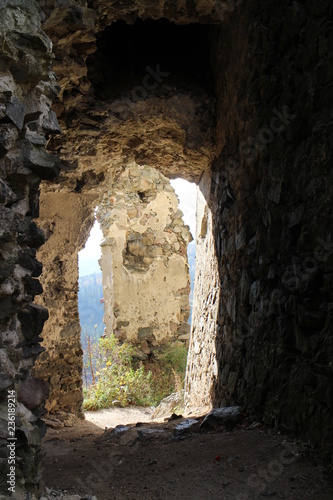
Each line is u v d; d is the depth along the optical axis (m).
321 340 3.02
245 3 4.14
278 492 2.80
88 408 7.86
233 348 4.62
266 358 3.79
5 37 2.26
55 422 5.91
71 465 3.66
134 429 4.98
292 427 3.34
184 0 4.20
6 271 2.26
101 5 4.04
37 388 2.45
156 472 3.31
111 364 8.98
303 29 3.27
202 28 5.57
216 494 2.88
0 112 2.23
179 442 3.95
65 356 6.40
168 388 8.92
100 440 4.75
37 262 2.48
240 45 4.31
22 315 2.43
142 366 9.15
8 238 2.24
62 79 4.45
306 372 3.18
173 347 9.84
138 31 5.48
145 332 9.76
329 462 2.84
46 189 5.64
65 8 3.40
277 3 3.64
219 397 4.99
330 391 2.86
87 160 5.39
